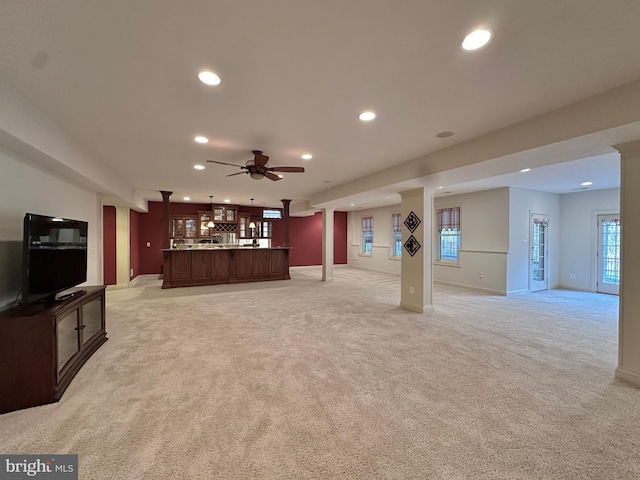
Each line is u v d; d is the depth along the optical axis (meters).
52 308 2.32
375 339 3.57
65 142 3.15
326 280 8.47
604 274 6.71
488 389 2.42
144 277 9.02
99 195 5.11
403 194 5.32
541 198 7.06
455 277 7.62
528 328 4.05
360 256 11.67
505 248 6.54
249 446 1.75
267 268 8.51
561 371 2.75
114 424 1.94
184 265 7.45
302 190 7.15
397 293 6.59
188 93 2.30
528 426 1.96
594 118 2.33
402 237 5.32
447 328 4.03
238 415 2.04
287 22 1.53
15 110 2.26
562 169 4.80
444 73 2.03
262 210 11.12
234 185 6.43
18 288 2.86
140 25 1.55
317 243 12.26
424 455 1.69
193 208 9.91
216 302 5.59
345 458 1.67
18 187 2.86
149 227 9.23
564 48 1.75
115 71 1.99
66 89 2.24
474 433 1.89
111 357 2.99
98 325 3.30
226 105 2.51
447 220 7.91
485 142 3.18
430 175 3.94
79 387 2.41
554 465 1.63
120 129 3.06
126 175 5.33
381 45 1.72
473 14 1.48
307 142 3.46
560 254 7.46
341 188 6.30
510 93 2.30
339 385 2.46
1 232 2.64
